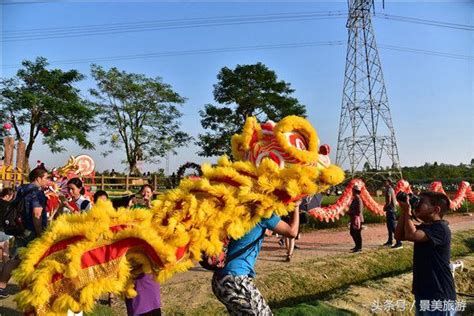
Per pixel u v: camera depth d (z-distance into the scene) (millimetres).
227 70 40781
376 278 9750
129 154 41531
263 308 3506
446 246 4332
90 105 38625
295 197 3605
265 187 3559
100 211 3297
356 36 43844
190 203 3439
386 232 15938
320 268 9680
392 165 42562
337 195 32219
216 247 3434
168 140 42281
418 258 4438
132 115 41031
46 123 34688
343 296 7254
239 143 4137
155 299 4172
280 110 40531
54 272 3029
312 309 6379
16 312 5961
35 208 6258
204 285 7809
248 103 39719
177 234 3291
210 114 40500
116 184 26094
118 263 3146
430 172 61250
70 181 7234
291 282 8734
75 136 34031
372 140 43125
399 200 4383
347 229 17172
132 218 3395
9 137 18734
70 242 3188
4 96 32969
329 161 4023
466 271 9531
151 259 3273
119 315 6266
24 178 18719
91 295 2980
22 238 6340
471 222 19703
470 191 24688
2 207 8484
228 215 3488
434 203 4387
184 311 6562
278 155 3809
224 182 3709
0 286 6598
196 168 4461
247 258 3596
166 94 41312
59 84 34594
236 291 3484
